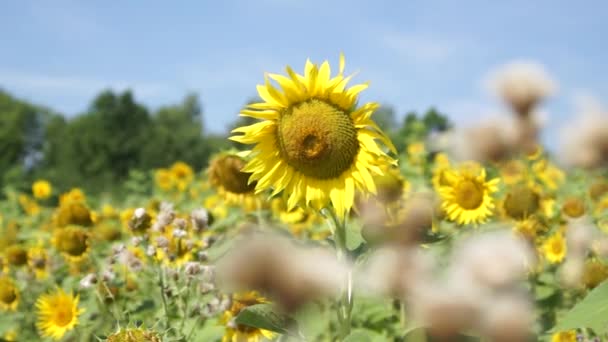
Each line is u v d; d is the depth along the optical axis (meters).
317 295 2.79
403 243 2.91
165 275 4.23
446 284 2.43
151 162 65.62
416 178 7.54
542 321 3.97
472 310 2.36
